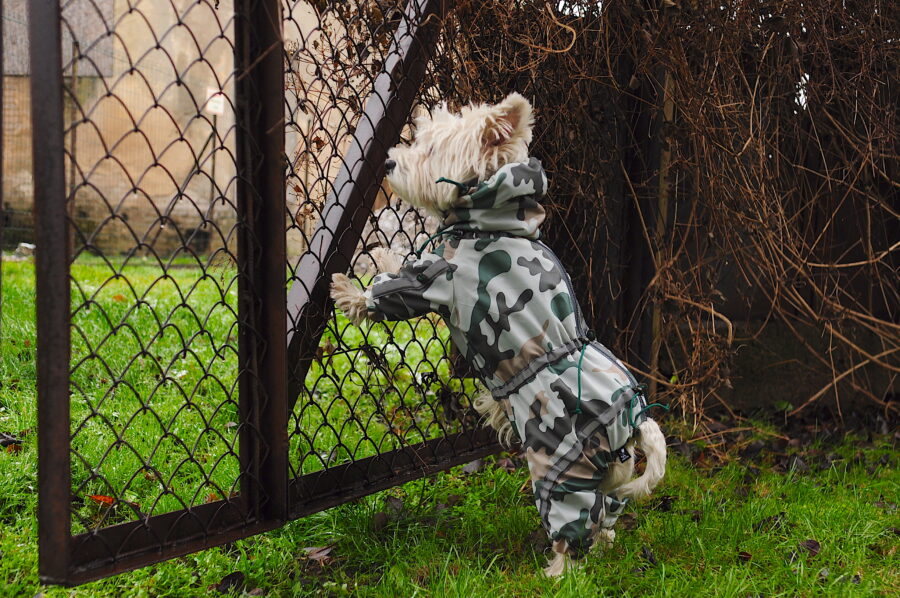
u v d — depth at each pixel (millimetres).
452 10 2631
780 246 3881
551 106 3262
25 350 3908
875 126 3900
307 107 2379
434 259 2277
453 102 2863
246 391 2182
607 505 2311
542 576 2256
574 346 2305
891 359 4539
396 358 4668
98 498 2592
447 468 2896
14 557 2229
